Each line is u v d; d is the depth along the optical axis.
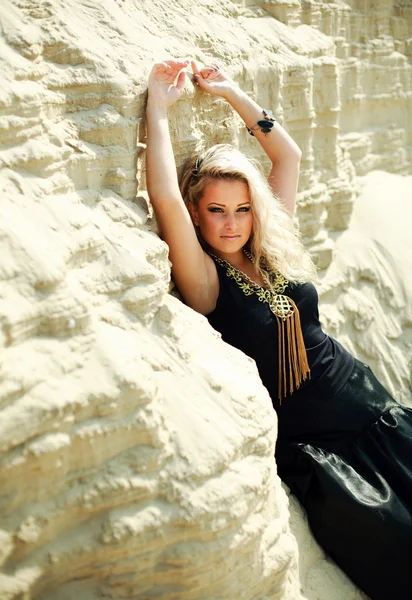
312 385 2.64
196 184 2.53
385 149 4.87
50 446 1.59
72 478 1.67
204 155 2.54
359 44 4.55
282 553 2.05
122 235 2.08
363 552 2.49
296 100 3.69
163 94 2.35
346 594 2.51
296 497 2.64
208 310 2.57
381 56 4.67
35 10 2.15
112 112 2.19
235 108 2.87
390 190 4.73
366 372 2.82
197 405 1.92
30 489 1.61
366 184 4.68
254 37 3.48
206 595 1.86
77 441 1.66
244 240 2.57
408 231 4.52
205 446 1.84
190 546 1.78
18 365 1.59
